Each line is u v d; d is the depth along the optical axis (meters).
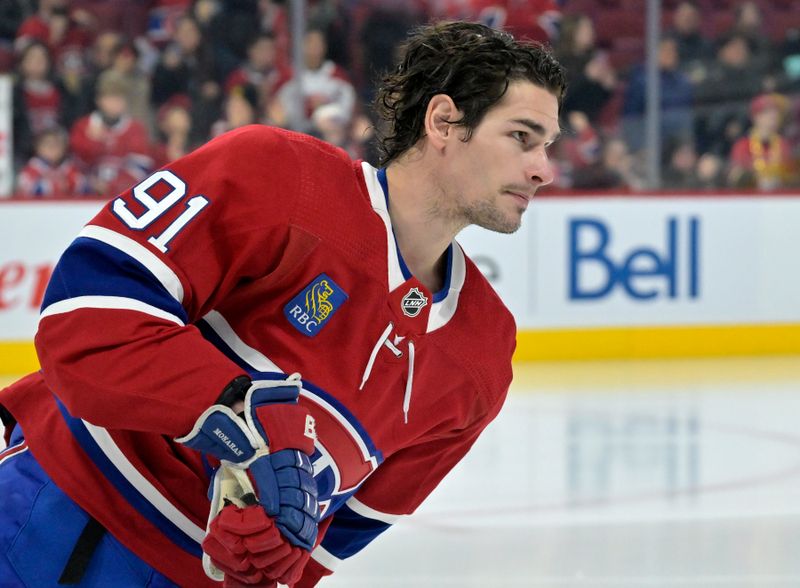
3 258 11.61
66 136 12.24
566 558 5.67
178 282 2.45
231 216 2.49
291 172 2.54
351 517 3.02
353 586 5.16
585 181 13.41
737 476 7.50
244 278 2.60
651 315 13.11
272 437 2.37
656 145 13.51
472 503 6.80
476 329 2.79
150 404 2.38
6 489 2.69
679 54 13.56
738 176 13.73
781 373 11.95
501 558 5.66
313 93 12.83
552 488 7.17
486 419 2.94
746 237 13.30
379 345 2.64
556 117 2.62
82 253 2.41
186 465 2.68
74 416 2.46
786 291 13.41
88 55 12.28
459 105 2.57
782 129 13.80
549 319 12.87
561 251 12.86
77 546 2.61
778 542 6.00
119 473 2.62
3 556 2.63
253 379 2.59
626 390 10.86
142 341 2.37
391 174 2.67
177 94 12.51
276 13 12.68
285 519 2.35
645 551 5.80
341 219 2.56
